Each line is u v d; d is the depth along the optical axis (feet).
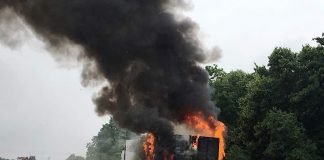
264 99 158.92
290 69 155.12
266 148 150.61
